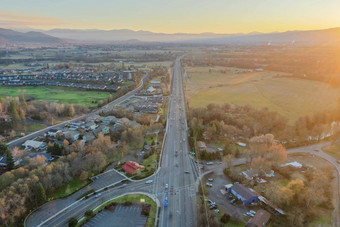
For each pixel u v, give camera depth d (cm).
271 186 10925
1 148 13800
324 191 10469
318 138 16212
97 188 10875
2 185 9819
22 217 8988
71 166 11712
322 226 8594
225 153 13825
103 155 12625
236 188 10406
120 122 17950
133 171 12012
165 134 17138
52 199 10069
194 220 8938
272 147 13088
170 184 11225
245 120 18212
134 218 8981
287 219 8856
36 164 11438
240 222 8750
